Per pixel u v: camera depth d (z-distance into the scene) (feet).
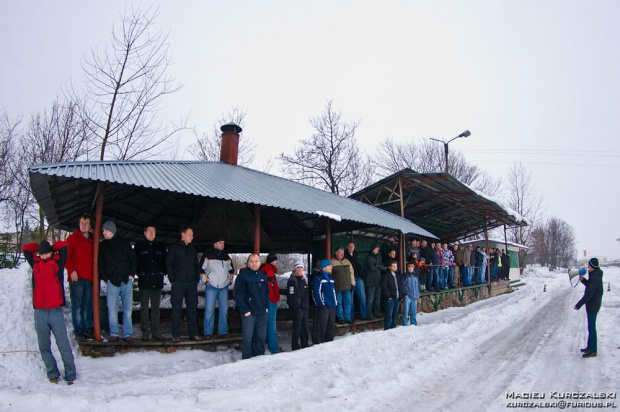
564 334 30.55
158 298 24.29
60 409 13.83
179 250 24.48
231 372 18.85
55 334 17.98
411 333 29.07
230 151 38.81
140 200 32.99
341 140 84.48
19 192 49.44
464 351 24.48
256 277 23.61
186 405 14.57
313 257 43.21
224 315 26.30
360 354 22.53
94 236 22.25
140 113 45.55
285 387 16.87
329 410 14.61
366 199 56.90
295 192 34.76
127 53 43.88
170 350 23.44
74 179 22.53
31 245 18.35
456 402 15.88
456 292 56.24
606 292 64.44
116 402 14.24
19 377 18.57
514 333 31.22
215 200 35.78
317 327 27.63
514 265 99.14
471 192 53.26
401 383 17.84
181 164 31.14
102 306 26.76
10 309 23.86
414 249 47.62
